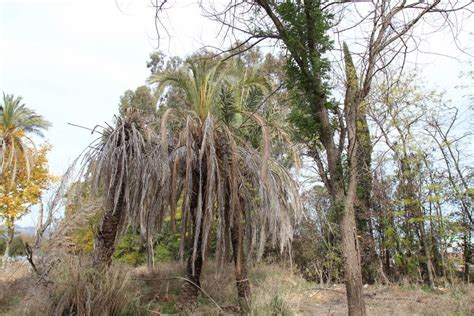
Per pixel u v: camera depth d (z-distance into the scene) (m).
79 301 5.84
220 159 7.65
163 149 7.04
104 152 7.68
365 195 13.71
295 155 8.30
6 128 20.22
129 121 8.30
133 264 14.32
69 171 7.62
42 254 6.87
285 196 7.99
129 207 7.55
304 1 4.88
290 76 5.17
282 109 8.73
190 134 7.37
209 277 9.66
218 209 7.20
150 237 7.55
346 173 4.95
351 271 4.62
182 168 7.71
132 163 7.79
